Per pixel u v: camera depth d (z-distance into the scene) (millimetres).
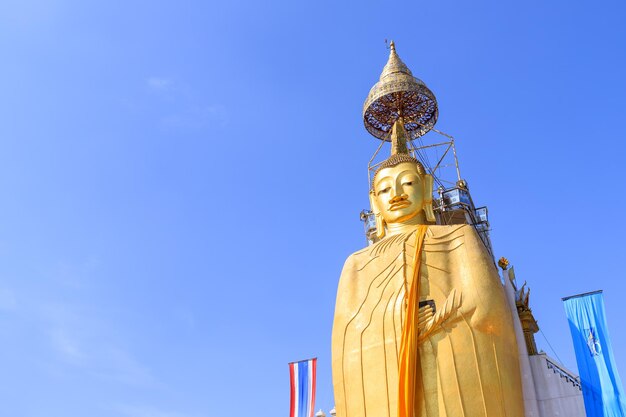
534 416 24734
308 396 30078
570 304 25016
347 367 21422
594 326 24250
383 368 20484
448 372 19641
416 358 20047
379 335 21109
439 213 34188
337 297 23359
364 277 23047
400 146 26578
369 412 20219
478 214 35625
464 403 19141
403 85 34906
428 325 20438
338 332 22359
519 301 29000
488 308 20438
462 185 35656
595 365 23609
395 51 37844
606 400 22922
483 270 21281
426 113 37375
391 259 22609
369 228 36688
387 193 24812
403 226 24328
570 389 25469
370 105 36125
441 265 21906
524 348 26078
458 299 20719
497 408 19125
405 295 21250
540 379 25922
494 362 19734
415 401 19578
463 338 20047
